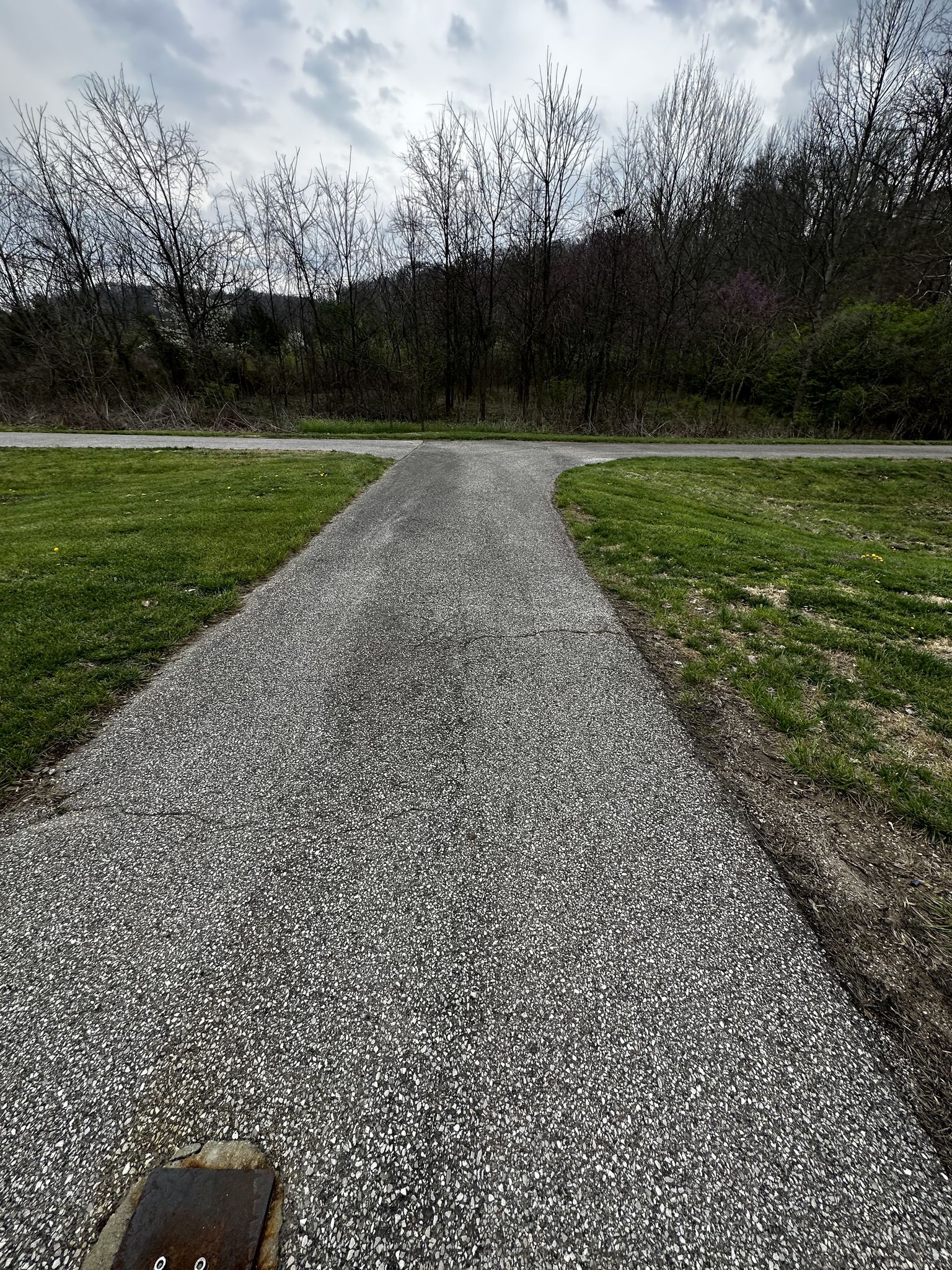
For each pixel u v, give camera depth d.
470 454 14.14
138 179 22.66
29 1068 1.40
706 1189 1.18
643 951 1.69
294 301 27.83
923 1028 1.49
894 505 12.77
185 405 23.05
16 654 3.59
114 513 7.66
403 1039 1.46
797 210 27.44
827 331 23.14
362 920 1.79
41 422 22.17
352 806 2.30
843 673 3.40
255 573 5.23
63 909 1.84
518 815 2.25
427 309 25.64
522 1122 1.29
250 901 1.87
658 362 25.06
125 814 2.26
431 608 4.45
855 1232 1.12
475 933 1.75
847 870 1.99
